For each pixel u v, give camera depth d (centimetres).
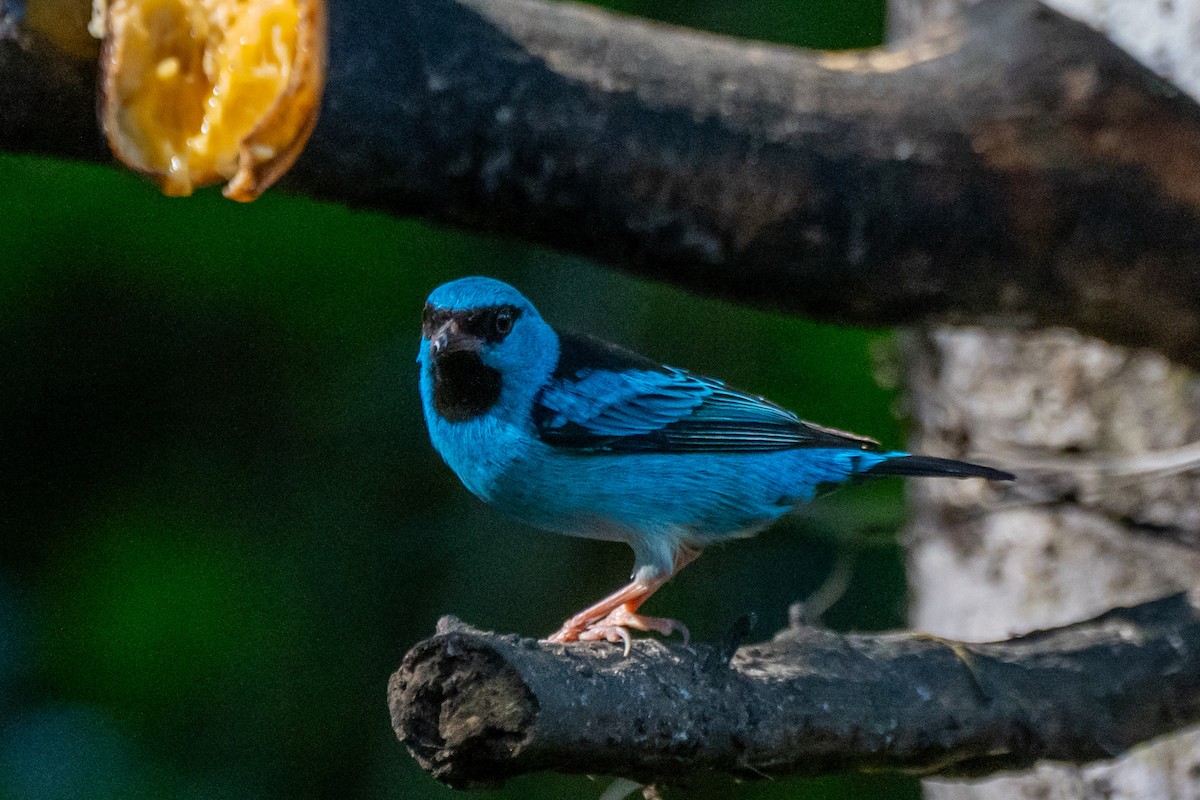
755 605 1500
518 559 1420
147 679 1337
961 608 1105
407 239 1426
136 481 1425
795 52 798
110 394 1430
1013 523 1065
